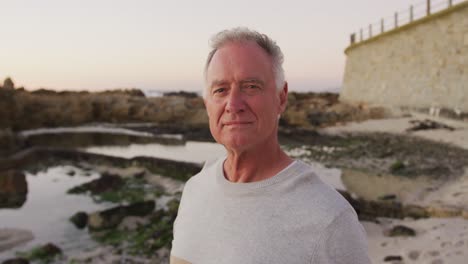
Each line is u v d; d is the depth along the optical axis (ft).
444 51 66.54
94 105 111.86
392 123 68.80
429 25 71.10
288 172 3.45
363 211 26.50
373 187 31.73
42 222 29.17
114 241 24.90
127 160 49.83
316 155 48.08
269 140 3.68
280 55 3.85
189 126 93.56
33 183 42.50
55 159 56.49
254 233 3.28
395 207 25.98
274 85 3.69
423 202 26.43
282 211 3.26
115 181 40.34
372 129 66.08
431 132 56.54
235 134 3.52
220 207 3.65
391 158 43.19
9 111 90.12
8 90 92.02
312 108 95.25
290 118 83.05
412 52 77.82
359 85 106.83
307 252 3.04
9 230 27.04
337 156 46.57
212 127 3.81
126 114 110.42
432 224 21.72
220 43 3.77
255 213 3.37
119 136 80.23
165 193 36.37
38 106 103.04
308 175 3.44
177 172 43.78
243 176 3.71
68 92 127.75
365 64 103.60
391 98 85.87
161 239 24.54
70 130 91.86
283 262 3.07
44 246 23.52
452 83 63.77
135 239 24.99
